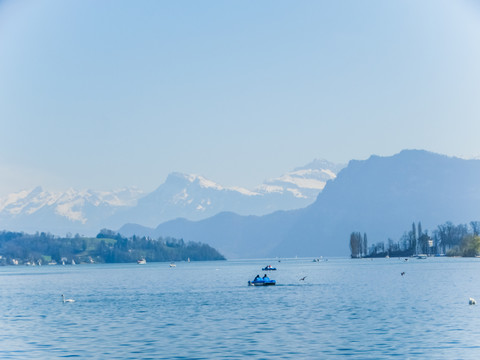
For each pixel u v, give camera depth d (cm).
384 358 7412
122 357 7744
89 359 7681
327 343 8412
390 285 19738
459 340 8412
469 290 16738
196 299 16188
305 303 13962
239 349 8112
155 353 7950
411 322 10162
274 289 19338
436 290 16950
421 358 7375
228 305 14038
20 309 14525
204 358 7588
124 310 13500
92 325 10912
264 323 10550
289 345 8325
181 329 10056
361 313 11569
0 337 9650
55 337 9512
